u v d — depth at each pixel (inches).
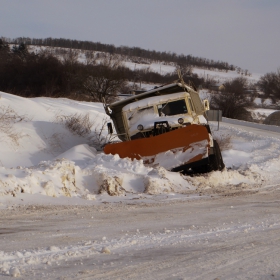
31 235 257.3
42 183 419.5
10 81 1753.2
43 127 777.6
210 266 198.7
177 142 562.6
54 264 196.1
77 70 1803.6
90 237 255.3
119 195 460.4
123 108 648.4
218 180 569.9
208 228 291.3
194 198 453.4
